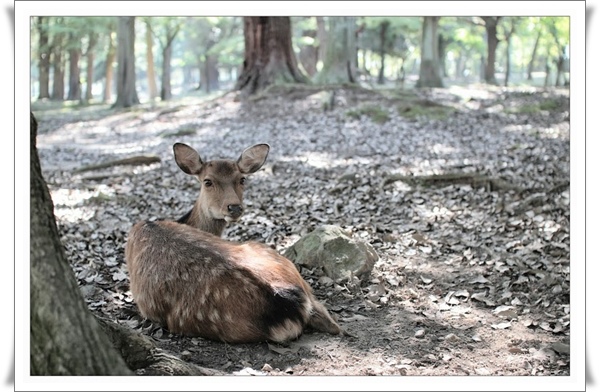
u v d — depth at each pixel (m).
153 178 7.78
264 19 14.59
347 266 4.55
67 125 15.80
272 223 5.83
